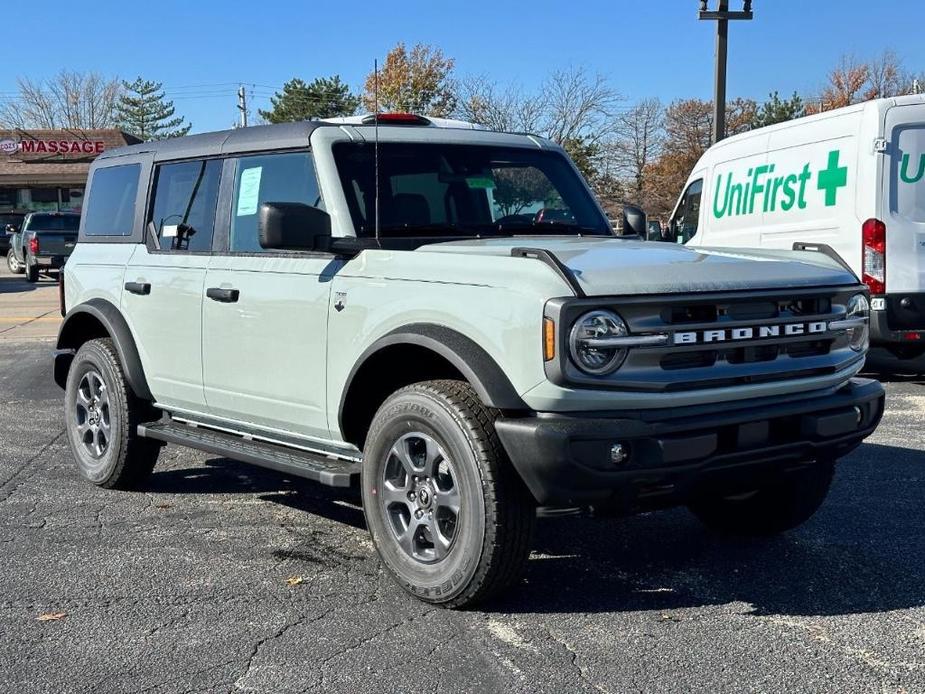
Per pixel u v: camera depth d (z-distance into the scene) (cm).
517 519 394
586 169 4116
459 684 352
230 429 550
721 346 398
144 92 8006
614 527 546
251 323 509
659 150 5534
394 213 491
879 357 1196
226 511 582
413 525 428
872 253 934
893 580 456
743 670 361
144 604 431
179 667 368
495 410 395
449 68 3525
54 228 2738
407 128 531
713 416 396
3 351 1318
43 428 831
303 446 504
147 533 537
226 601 434
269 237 446
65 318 655
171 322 567
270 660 373
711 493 416
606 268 394
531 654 376
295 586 453
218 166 560
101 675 362
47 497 612
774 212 1076
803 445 418
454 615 415
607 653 377
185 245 573
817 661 369
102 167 670
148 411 613
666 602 430
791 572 469
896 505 579
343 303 455
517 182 548
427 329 412
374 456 439
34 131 4766
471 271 408
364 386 456
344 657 375
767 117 5434
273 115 5134
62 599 438
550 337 371
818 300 433
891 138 929
